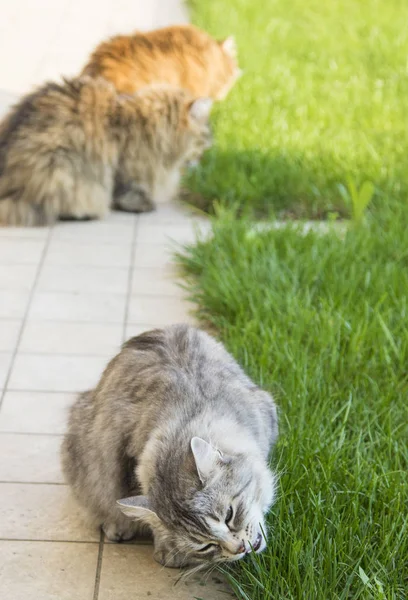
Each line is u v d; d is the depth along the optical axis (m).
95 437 3.94
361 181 7.57
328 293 5.78
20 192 7.15
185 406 3.71
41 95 7.33
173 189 7.70
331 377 4.95
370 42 11.50
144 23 12.40
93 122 7.20
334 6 13.57
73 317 5.89
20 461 4.55
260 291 5.86
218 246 6.49
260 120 8.76
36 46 11.27
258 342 5.24
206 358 4.08
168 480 3.39
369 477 4.16
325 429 4.42
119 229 7.21
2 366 5.35
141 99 7.34
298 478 4.08
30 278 6.36
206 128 7.81
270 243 6.40
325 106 9.23
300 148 8.19
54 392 5.12
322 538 3.76
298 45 11.38
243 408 3.83
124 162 7.37
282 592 3.55
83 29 12.07
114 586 3.81
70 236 7.05
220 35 11.59
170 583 3.83
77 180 7.16
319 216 7.31
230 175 7.65
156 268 6.57
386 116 9.01
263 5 13.41
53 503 4.27
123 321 5.88
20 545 4.01
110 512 3.98
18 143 7.20
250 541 3.42
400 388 4.91
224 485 3.35
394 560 3.71
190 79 8.56
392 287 5.83
